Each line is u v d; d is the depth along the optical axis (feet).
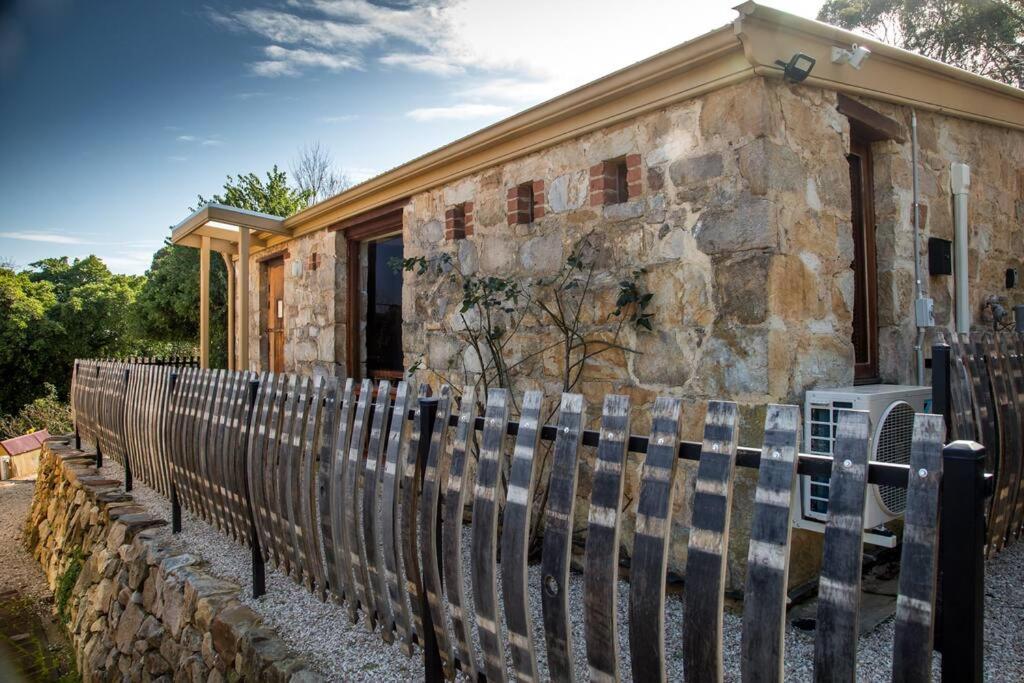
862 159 12.10
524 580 5.94
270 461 10.56
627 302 11.06
